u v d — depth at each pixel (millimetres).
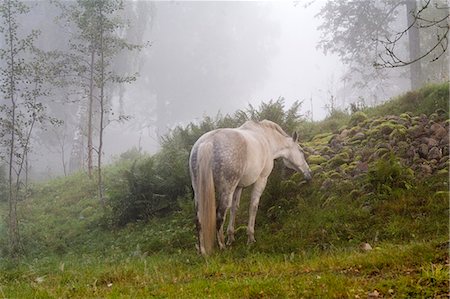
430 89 12602
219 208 7836
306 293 4887
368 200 9172
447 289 4613
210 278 6270
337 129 13453
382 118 11953
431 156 9828
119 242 11398
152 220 11906
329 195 9852
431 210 8328
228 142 7957
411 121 11367
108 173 19672
